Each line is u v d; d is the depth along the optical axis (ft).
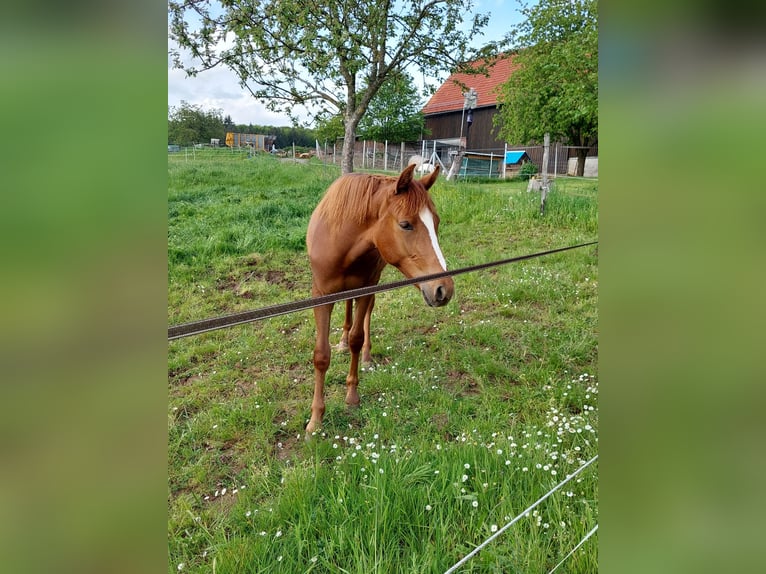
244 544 5.34
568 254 19.48
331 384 10.36
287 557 5.15
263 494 6.68
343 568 5.02
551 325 12.91
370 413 8.77
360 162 73.56
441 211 27.53
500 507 5.66
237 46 26.61
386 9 27.14
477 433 7.48
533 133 44.37
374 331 13.10
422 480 6.36
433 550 5.06
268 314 3.41
